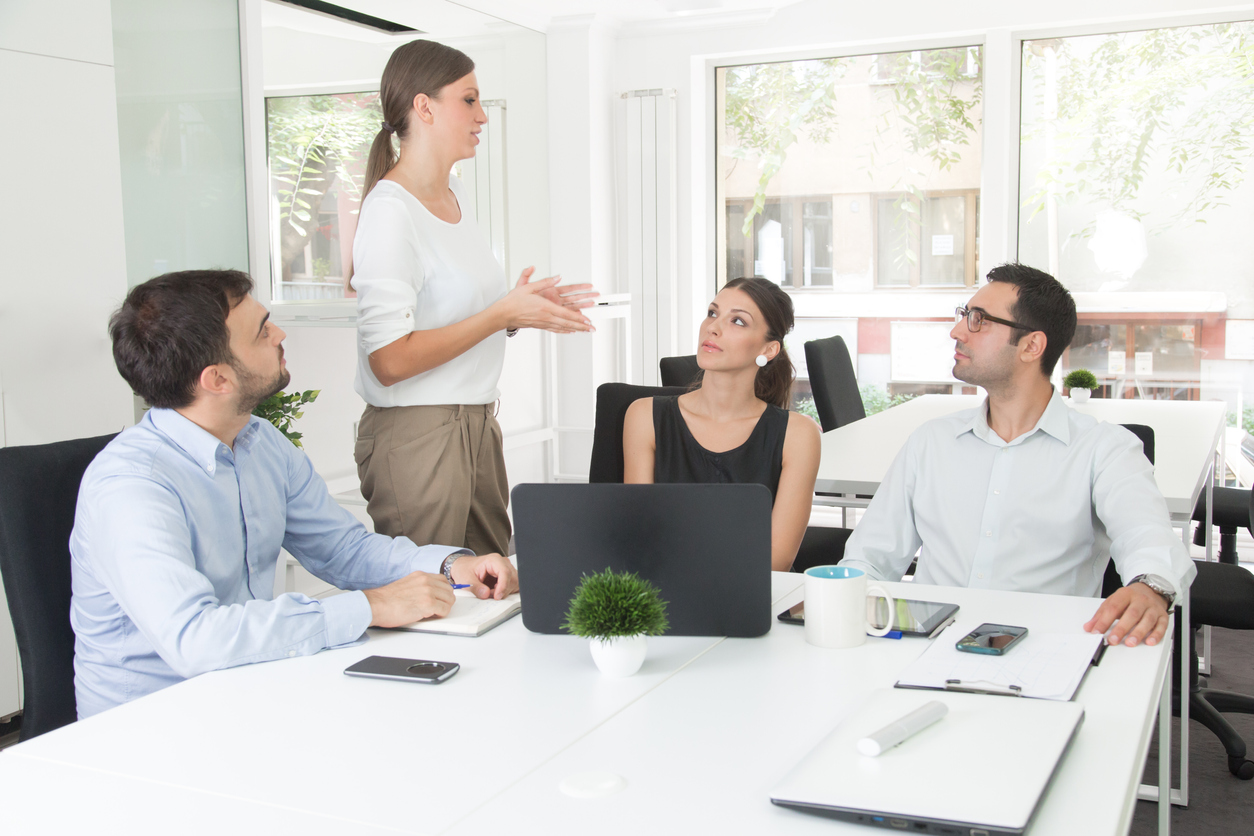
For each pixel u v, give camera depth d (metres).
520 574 1.37
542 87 4.98
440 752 1.00
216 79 3.15
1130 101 4.43
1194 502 2.31
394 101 2.09
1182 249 4.43
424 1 3.94
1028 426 1.84
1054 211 4.61
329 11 3.64
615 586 1.20
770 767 0.96
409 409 2.11
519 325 2.06
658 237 5.13
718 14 4.86
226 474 1.51
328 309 3.56
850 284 5.03
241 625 1.28
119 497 1.34
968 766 0.89
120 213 2.62
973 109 4.72
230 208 3.22
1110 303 4.57
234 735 1.05
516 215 4.89
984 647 1.23
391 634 1.39
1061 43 4.50
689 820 0.86
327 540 1.70
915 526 1.95
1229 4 4.15
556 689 1.17
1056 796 0.88
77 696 1.46
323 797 0.91
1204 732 2.69
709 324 2.04
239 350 1.46
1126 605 1.36
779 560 1.97
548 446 5.17
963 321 1.82
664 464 2.08
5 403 2.39
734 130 5.15
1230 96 4.29
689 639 1.35
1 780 0.96
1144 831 2.14
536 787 0.92
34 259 2.43
